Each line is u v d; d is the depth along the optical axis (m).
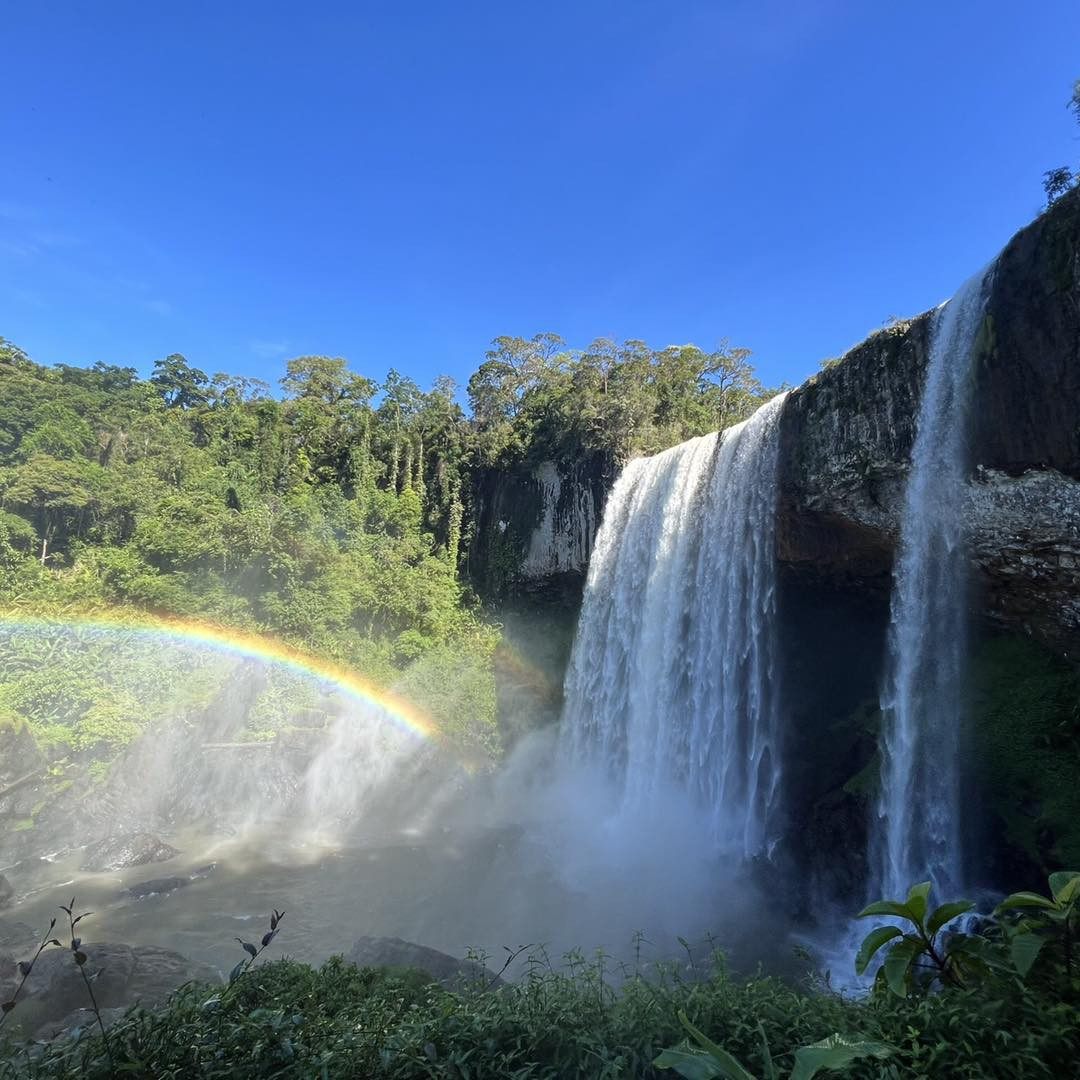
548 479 44.75
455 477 50.88
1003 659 20.66
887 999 5.03
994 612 20.88
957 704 19.64
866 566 24.64
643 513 34.69
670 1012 5.06
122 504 44.56
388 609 40.44
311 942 17.11
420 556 48.22
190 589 36.12
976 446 17.64
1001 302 16.67
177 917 18.55
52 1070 4.69
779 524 25.88
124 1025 5.01
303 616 36.78
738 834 25.91
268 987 6.62
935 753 19.59
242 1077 4.56
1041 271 15.72
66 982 11.06
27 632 33.19
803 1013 5.00
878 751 21.97
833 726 25.33
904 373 20.09
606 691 34.81
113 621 34.25
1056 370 15.65
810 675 26.73
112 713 28.81
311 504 46.84
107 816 26.09
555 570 42.84
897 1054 4.21
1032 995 4.58
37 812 25.12
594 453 41.16
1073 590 17.80
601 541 38.19
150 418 59.31
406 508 49.88
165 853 23.48
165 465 51.44
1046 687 19.17
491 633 42.41
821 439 23.11
